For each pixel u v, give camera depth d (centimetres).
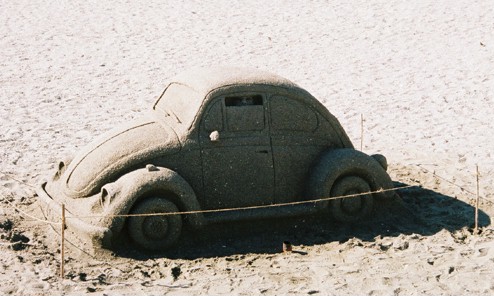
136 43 1905
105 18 2123
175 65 1736
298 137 920
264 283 795
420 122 1371
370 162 930
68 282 782
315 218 922
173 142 877
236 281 797
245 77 920
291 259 852
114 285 782
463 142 1268
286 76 1656
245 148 894
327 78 1641
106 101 1501
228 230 894
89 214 848
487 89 1538
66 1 2291
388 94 1532
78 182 877
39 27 2033
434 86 1570
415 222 953
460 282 802
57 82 1617
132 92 1559
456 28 1956
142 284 787
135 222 839
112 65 1742
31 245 869
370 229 926
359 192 930
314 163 923
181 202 855
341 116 1411
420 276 813
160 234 852
